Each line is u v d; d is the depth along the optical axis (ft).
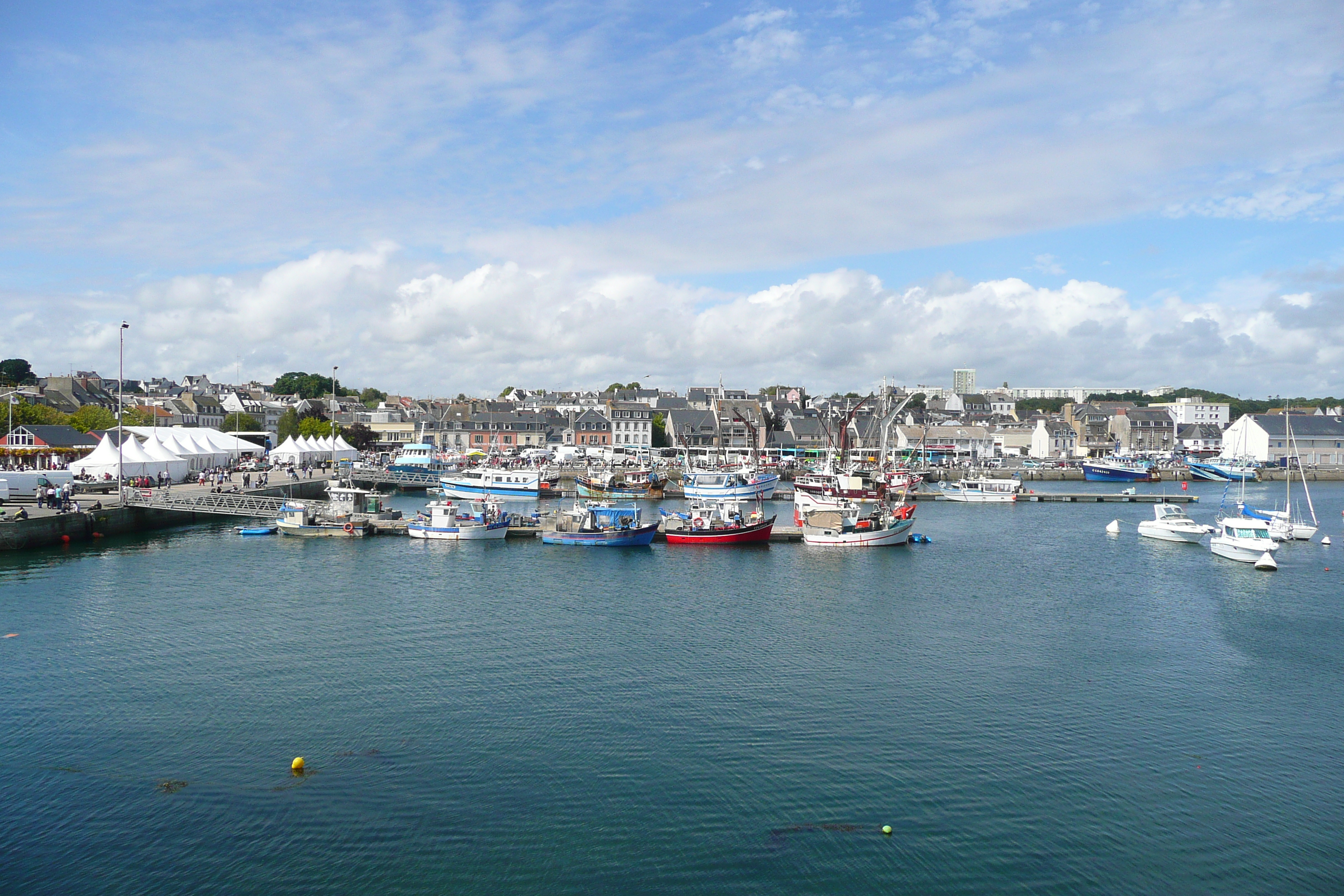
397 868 82.58
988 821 92.53
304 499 387.55
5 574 207.10
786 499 433.89
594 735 112.47
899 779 101.30
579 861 84.07
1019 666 143.02
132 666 137.28
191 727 113.09
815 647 153.48
